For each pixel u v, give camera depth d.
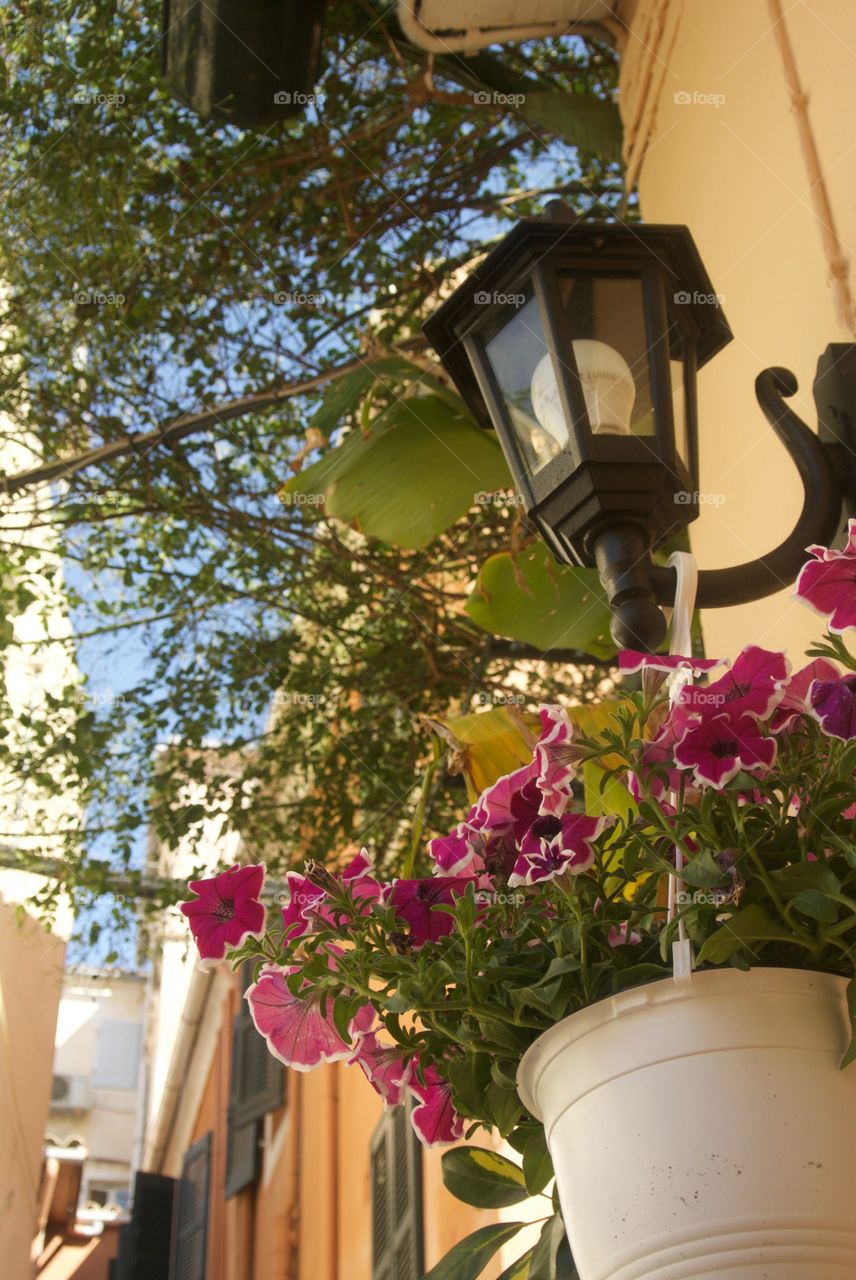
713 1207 1.01
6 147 4.12
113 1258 11.17
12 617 4.39
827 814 1.12
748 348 2.41
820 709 1.12
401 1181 5.36
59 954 6.58
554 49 4.39
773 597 2.22
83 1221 11.61
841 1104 1.04
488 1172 1.43
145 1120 14.42
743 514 2.41
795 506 2.14
